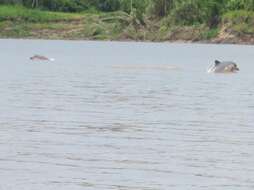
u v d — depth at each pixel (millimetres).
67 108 91188
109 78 136000
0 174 56250
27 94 105875
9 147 65812
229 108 92312
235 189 52812
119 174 56719
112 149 65562
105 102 97625
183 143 68562
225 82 129000
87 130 75125
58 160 60969
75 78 135500
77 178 55438
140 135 72500
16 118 82500
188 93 109438
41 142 68312
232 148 66375
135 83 125375
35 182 54188
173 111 89250
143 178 55625
